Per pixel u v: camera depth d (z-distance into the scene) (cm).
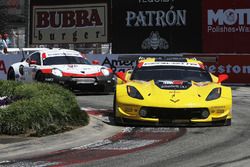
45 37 8050
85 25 7838
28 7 8050
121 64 6681
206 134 3011
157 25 7506
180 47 7431
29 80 5438
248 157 2406
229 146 2666
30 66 5400
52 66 5178
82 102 4638
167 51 7494
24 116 2980
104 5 7706
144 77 3538
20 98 3625
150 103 3158
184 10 7394
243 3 7194
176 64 3681
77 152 2564
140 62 3775
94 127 3266
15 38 12412
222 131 3108
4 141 2812
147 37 7556
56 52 5497
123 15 7631
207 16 7312
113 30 7694
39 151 2594
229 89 3341
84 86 5078
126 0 7600
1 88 3816
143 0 7544
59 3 7962
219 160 2348
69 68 5159
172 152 2530
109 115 3794
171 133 3064
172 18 7444
